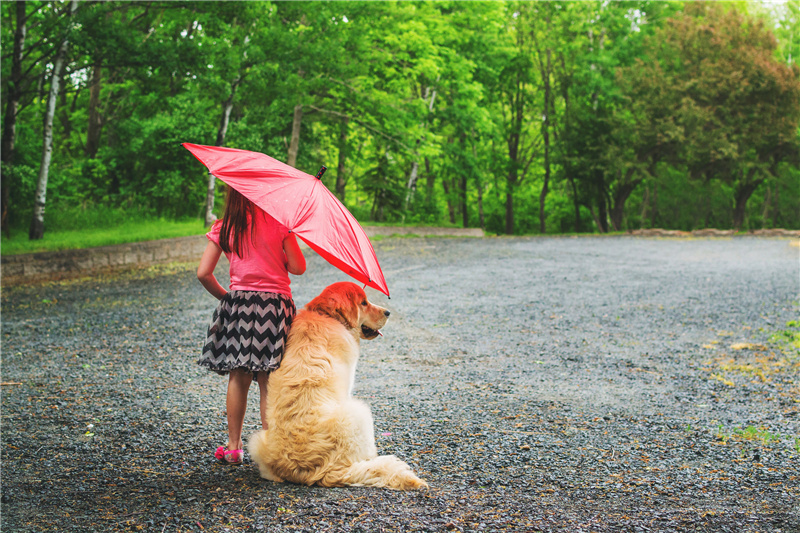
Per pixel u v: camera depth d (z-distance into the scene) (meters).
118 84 24.61
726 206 47.47
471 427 4.39
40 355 6.42
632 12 39.09
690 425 4.45
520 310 9.53
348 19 20.11
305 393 3.14
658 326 8.41
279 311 3.35
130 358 6.35
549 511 2.90
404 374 5.91
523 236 30.73
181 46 14.82
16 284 11.33
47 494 3.11
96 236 16.02
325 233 3.13
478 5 30.70
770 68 34.06
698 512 2.92
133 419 4.46
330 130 26.73
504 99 41.41
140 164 23.02
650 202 49.38
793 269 15.08
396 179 30.47
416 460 3.71
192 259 15.74
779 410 4.82
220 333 3.37
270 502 2.90
